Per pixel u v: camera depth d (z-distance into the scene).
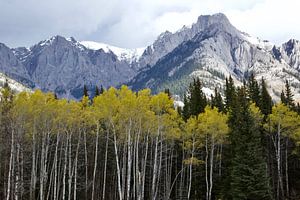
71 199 58.31
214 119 49.75
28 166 57.00
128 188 41.28
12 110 43.19
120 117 43.66
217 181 54.59
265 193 42.78
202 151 55.47
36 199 56.25
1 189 50.41
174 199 58.97
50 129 49.75
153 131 48.53
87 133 55.03
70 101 48.91
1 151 48.66
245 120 46.41
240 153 44.38
